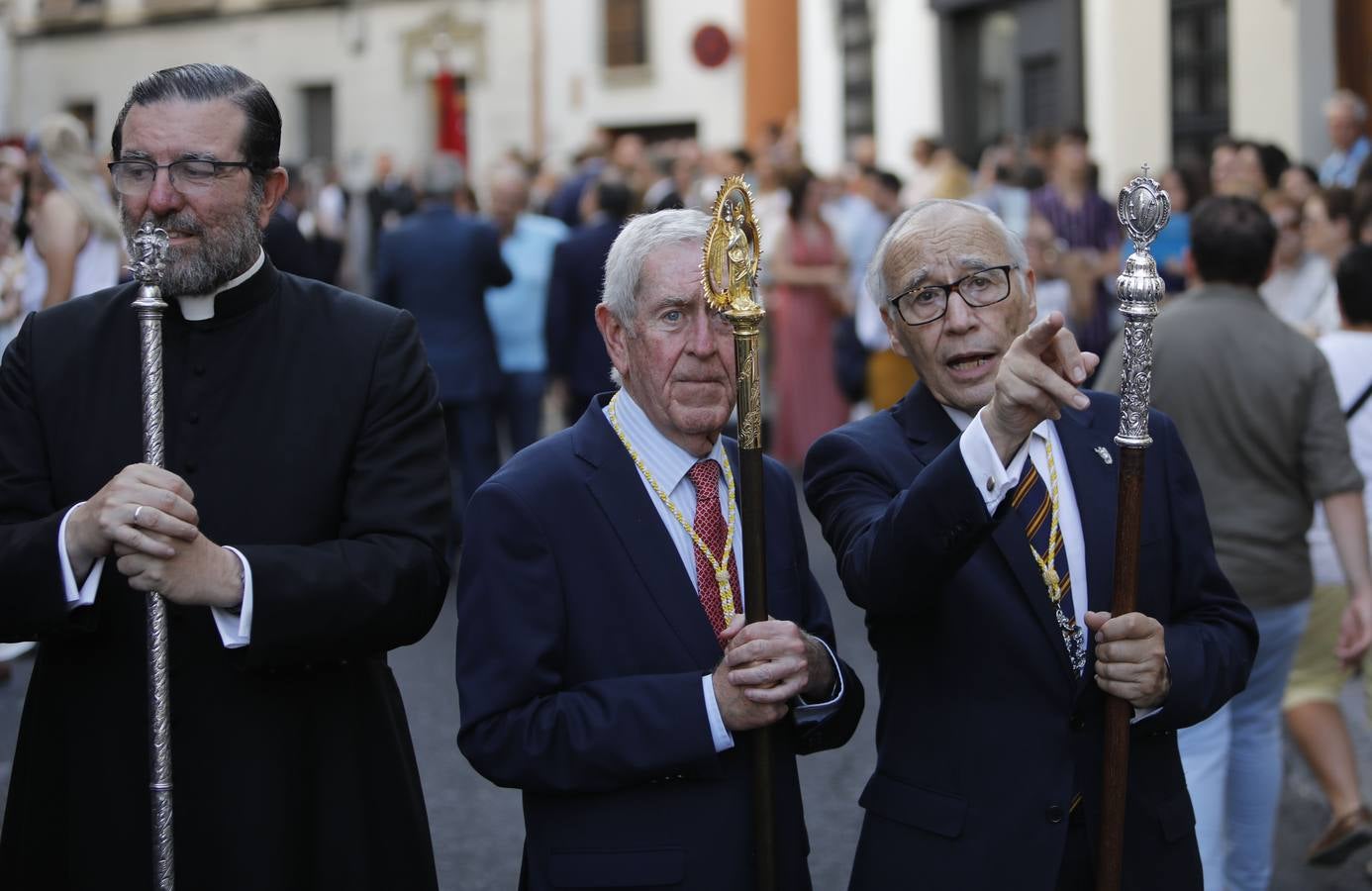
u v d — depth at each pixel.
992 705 2.78
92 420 2.76
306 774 2.72
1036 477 2.85
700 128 26.53
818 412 10.67
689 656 2.75
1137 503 2.67
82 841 2.66
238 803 2.66
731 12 26.16
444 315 8.18
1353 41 11.33
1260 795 4.18
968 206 2.94
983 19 16.11
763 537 2.68
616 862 2.69
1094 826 2.76
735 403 2.73
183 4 29.98
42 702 2.72
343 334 2.83
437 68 28.11
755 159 13.08
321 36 29.05
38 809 2.71
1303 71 11.43
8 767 5.48
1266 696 4.18
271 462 2.74
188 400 2.75
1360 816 4.65
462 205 9.40
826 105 20.45
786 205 11.03
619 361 2.86
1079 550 2.84
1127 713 2.70
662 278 2.74
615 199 8.69
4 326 7.30
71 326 2.82
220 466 2.73
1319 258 6.70
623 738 2.65
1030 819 2.73
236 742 2.67
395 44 28.44
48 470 2.77
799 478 10.64
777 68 23.59
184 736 2.67
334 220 16.41
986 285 2.88
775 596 2.88
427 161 8.31
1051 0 14.51
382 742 2.82
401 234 8.20
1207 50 12.44
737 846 2.71
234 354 2.78
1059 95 14.38
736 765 2.74
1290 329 4.18
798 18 23.64
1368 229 6.50
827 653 2.81
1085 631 2.80
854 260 11.34
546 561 2.75
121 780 2.67
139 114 2.70
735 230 2.66
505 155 17.16
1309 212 6.71
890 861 2.80
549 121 27.48
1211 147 12.45
